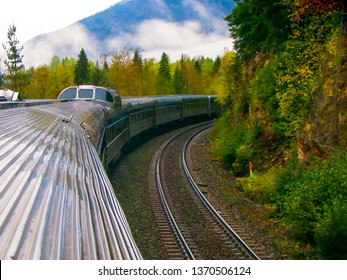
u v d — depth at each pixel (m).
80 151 10.16
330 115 17.28
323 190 14.69
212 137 37.91
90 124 16.92
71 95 29.41
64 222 4.91
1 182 5.39
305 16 21.67
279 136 23.45
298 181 16.94
